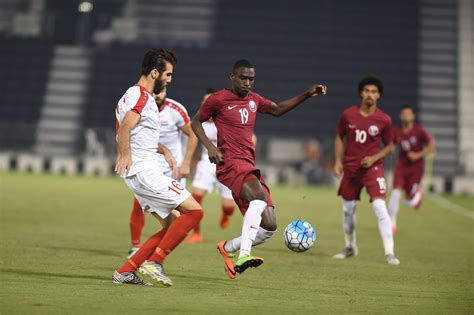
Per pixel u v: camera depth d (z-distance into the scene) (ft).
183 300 61.93
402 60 395.96
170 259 90.48
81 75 392.68
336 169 101.30
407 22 406.62
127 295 63.16
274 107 78.18
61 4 410.93
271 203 74.28
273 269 85.51
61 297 61.05
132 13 412.57
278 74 392.06
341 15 408.87
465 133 371.35
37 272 75.00
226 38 405.59
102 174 330.54
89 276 73.51
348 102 383.86
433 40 402.52
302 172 323.57
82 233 117.19
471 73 392.06
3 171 315.37
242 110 75.41
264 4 412.57
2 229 117.08
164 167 96.99
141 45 401.90
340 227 144.66
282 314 57.57
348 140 101.14
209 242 112.06
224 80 392.06
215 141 118.52
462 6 410.93
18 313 54.03
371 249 112.16
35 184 238.07
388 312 60.34
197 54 398.83
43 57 397.80
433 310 62.08
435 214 190.90
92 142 341.62
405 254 106.83
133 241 92.73
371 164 98.02
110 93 387.55
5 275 72.18
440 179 302.04
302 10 410.93
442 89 386.93
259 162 335.47
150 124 68.49
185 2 414.41
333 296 67.72
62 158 336.49
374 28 405.59
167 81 69.21
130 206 172.76
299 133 369.71
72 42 408.67
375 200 98.94
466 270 90.48
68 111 380.58
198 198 119.34
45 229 120.26
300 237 73.46
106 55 397.80
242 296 65.46
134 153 68.64
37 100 384.88
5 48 401.08
